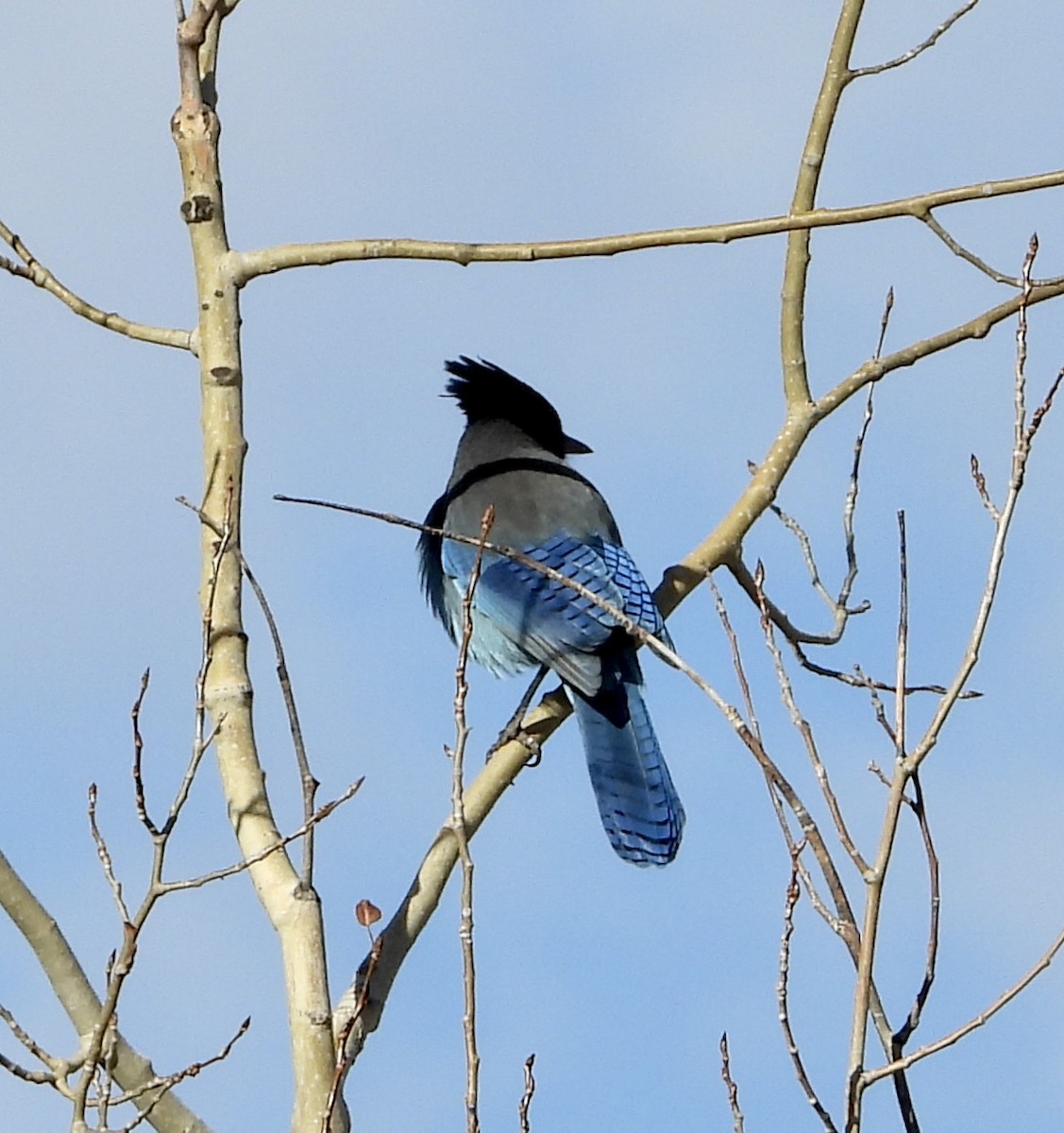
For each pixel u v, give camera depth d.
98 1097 8.68
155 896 8.63
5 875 9.66
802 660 12.77
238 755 10.18
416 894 10.14
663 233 10.81
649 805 12.84
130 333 11.18
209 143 11.21
